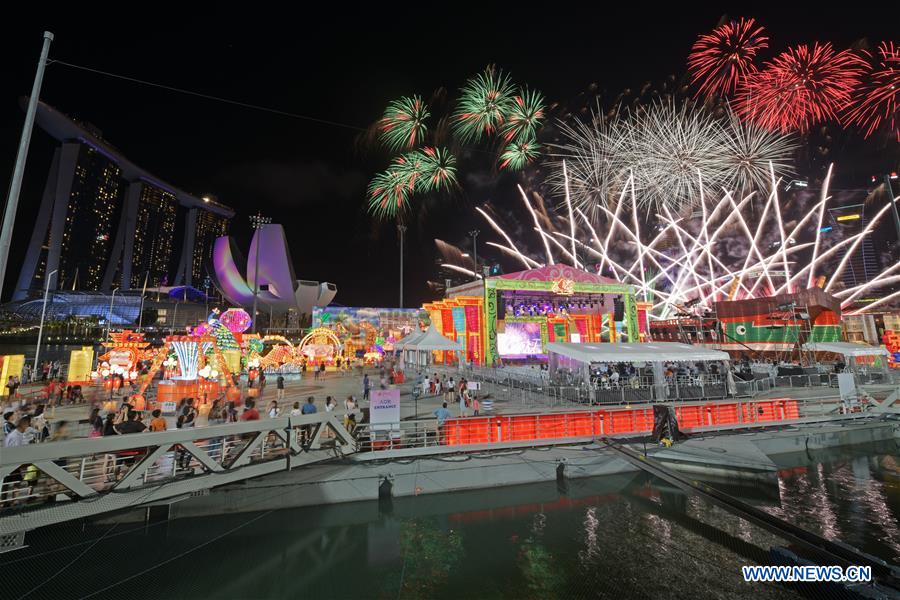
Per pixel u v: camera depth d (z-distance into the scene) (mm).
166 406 20141
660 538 11102
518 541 11078
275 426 11773
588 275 43000
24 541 9766
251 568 9852
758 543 10711
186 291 170375
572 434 16594
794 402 19891
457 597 8812
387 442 14633
